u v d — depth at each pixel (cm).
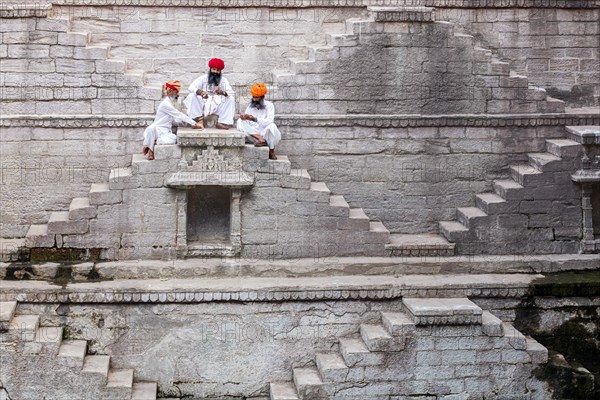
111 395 1612
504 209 1803
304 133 1823
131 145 1800
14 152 1784
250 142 1756
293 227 1748
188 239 1762
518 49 1900
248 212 1738
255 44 1856
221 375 1697
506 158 1859
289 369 1708
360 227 1764
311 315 1705
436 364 1655
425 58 1822
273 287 1684
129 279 1705
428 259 1778
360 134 1831
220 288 1677
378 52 1812
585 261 1794
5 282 1675
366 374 1647
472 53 1828
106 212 1719
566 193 1811
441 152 1850
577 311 1756
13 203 1792
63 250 1719
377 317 1717
